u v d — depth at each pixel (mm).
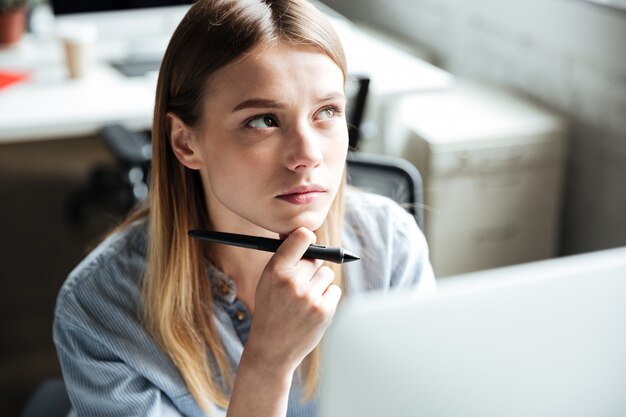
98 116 2555
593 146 2770
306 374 1070
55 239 3377
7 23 3059
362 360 478
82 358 1051
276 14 842
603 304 489
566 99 2852
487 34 3186
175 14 3016
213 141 865
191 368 1029
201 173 980
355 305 475
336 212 1074
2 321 2906
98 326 1039
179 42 884
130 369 1036
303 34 831
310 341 852
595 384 493
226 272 1055
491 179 2793
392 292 1190
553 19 2840
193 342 1031
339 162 865
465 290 479
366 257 1167
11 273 3168
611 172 2715
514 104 2967
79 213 3498
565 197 2938
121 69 2900
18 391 2596
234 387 873
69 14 2926
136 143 2377
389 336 475
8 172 3885
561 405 501
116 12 2965
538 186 2854
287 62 828
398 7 3742
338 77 852
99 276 1056
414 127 2787
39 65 2953
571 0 2738
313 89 830
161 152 969
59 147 4125
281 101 823
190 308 1026
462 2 3293
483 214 2828
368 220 1181
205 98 862
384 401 483
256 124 840
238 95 830
